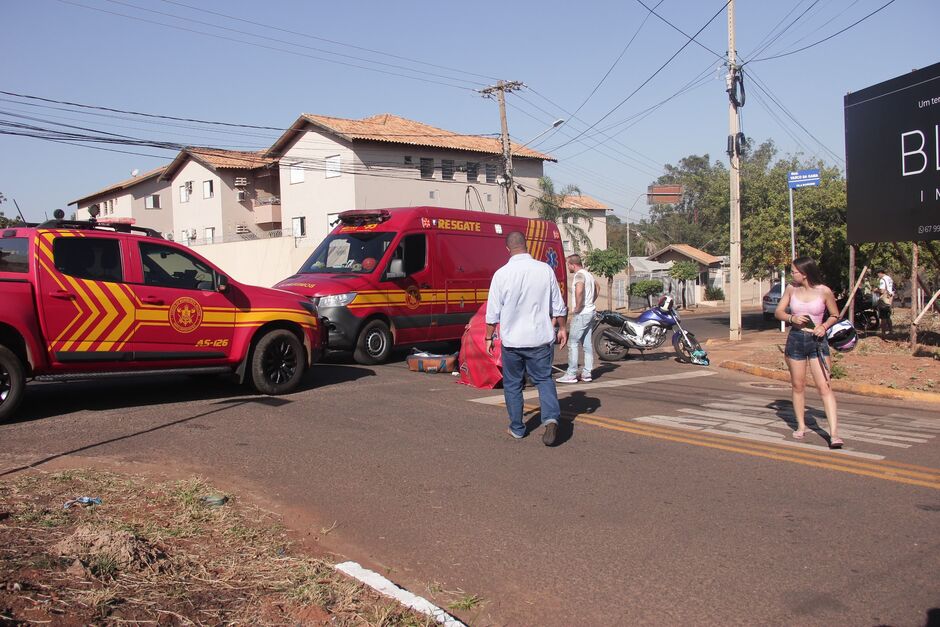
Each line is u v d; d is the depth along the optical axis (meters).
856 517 4.95
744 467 6.12
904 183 13.55
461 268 14.16
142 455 6.23
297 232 39.69
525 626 3.59
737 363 12.77
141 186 54.34
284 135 39.28
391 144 37.34
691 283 49.38
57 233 7.62
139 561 3.87
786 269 25.16
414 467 6.07
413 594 3.80
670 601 3.80
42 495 4.99
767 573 4.11
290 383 9.33
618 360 13.78
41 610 3.22
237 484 5.57
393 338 12.86
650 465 6.18
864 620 3.58
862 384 10.34
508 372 6.94
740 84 17.89
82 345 7.66
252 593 3.70
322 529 4.76
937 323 22.16
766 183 25.95
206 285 8.64
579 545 4.52
